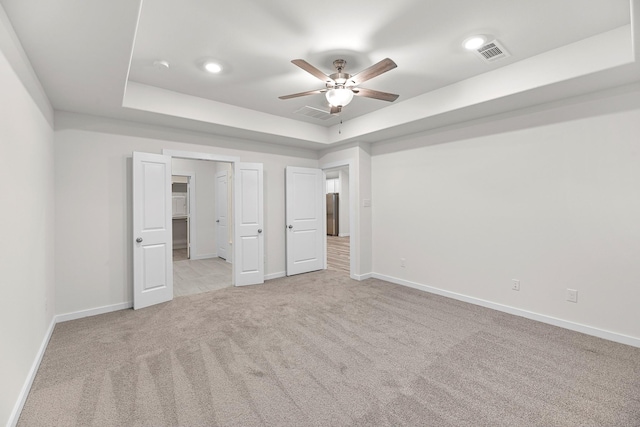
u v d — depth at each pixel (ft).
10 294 5.58
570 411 5.79
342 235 36.63
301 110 13.58
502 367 7.37
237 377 7.00
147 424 5.50
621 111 8.65
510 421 5.54
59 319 10.36
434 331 9.45
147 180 12.03
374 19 7.12
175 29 7.42
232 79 10.32
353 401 6.14
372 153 16.39
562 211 9.76
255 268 15.33
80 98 9.39
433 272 13.56
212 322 10.27
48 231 9.21
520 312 10.72
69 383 6.76
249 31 7.55
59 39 6.17
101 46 6.46
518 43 8.16
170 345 8.58
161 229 12.45
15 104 5.99
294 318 10.58
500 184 11.25
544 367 7.35
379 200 16.03
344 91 8.86
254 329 9.67
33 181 7.40
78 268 10.82
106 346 8.52
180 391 6.48
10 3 5.04
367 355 7.98
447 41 8.09
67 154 10.63
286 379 6.91
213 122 12.32
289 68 9.55
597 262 9.09
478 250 11.94
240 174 14.98
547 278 10.11
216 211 23.71
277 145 16.62
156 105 10.91
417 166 14.14
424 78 10.36
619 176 8.70
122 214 11.78
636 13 5.74
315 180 17.99
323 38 7.90
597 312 9.09
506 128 11.05
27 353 6.60
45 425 5.50
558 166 9.82
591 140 9.18
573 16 7.01
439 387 6.59
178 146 13.19
